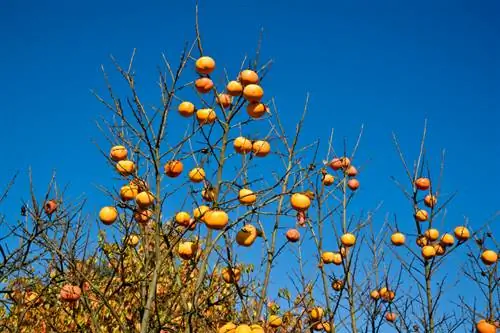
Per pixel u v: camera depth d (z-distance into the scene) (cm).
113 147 347
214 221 328
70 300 340
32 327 382
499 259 432
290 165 401
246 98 358
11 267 369
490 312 421
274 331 369
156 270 324
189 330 325
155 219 331
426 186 448
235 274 357
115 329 367
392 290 423
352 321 409
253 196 344
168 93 340
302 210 341
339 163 449
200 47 364
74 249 354
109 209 345
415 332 417
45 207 371
